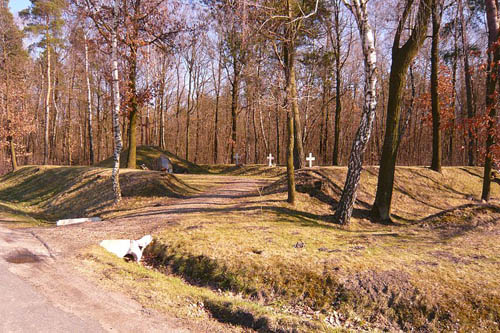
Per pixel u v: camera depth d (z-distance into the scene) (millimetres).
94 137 50688
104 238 9469
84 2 14820
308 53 24344
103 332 4246
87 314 4723
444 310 5480
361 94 36875
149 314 5070
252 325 5293
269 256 7617
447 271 6434
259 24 11617
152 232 10039
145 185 17672
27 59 37969
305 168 17625
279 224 11016
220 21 11297
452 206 15648
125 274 6738
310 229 10484
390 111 12383
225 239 8945
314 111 33188
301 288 6539
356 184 11797
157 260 8523
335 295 6250
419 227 10703
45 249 7953
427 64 31453
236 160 33906
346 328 5402
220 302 5832
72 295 5344
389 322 5602
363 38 11164
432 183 17641
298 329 5008
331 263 7070
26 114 35406
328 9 18719
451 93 20938
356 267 6812
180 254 8266
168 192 17562
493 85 13438
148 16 16734
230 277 7121
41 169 28656
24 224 13117
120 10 15133
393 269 6617
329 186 15477
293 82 13578
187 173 30766
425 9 11156
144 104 21438
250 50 13641
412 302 5738
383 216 12648
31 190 23828
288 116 13531
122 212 14711
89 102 32000
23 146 37344
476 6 21609
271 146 51219
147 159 29891
